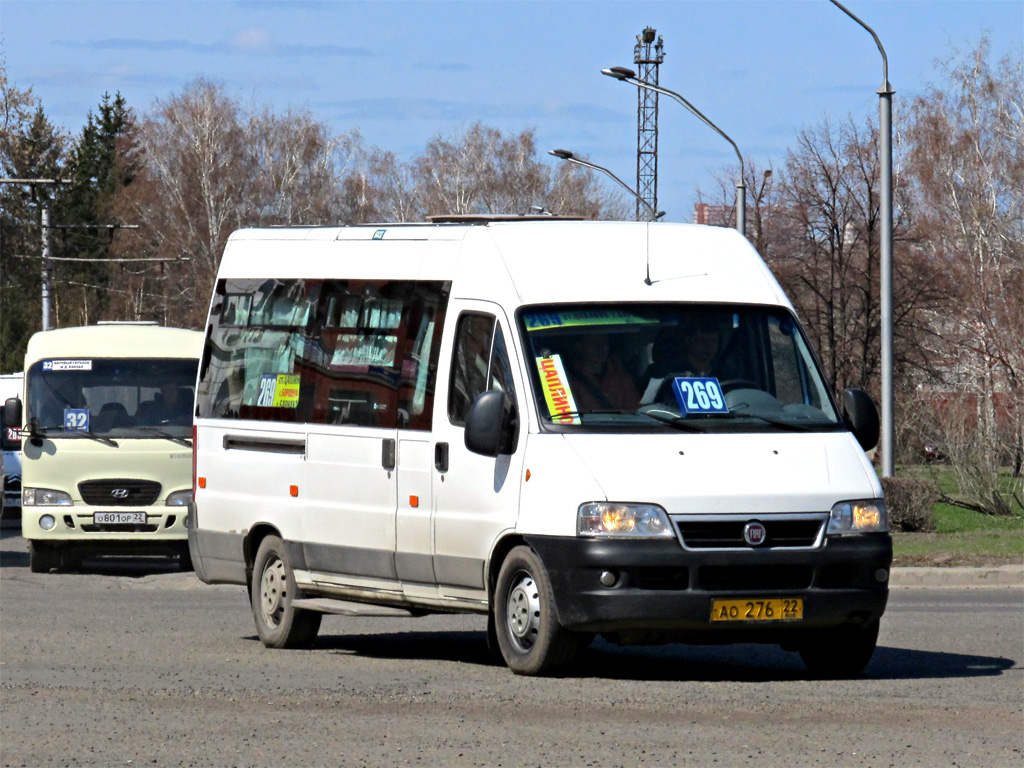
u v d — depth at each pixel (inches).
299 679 1193.4
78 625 1632.6
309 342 1444.4
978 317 4751.5
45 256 6294.3
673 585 1127.0
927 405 3580.2
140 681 1182.9
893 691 1125.1
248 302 1536.7
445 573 1263.5
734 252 1311.5
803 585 1146.0
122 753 889.5
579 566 1131.3
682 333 1236.5
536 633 1176.8
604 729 958.4
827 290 6752.0
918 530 2970.0
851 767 847.7
